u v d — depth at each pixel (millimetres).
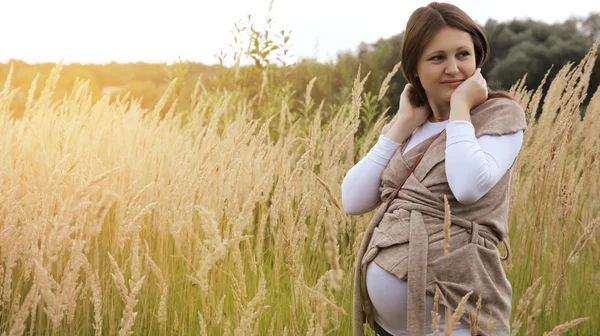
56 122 3711
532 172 3143
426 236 1614
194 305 2420
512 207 3145
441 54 1710
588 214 3168
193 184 2469
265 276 2812
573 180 2900
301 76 9555
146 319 2482
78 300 2535
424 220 1648
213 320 2014
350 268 2742
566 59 13383
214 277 2430
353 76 9875
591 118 3289
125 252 2822
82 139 3570
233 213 2641
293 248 2070
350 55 10398
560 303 2758
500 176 1592
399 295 1664
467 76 1728
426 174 1697
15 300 2102
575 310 2822
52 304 1637
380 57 10227
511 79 13578
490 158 1590
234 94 5648
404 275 1631
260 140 2875
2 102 3578
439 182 1658
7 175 2793
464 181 1545
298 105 7934
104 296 2518
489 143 1618
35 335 2424
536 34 14320
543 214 2775
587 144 3295
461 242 1606
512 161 1654
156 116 3857
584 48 13305
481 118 1680
